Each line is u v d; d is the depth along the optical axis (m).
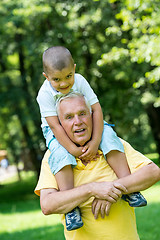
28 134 18.23
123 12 9.12
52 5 13.65
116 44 13.69
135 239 2.98
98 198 2.88
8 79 17.23
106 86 15.66
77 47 14.71
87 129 3.00
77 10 13.40
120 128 18.44
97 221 2.94
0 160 42.00
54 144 3.07
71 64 3.05
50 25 14.67
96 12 12.95
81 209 2.98
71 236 3.04
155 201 9.94
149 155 20.61
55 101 3.16
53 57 3.02
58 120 3.13
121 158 3.04
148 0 8.50
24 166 34.56
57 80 3.04
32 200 16.77
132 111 16.45
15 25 15.27
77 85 3.25
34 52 14.88
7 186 26.23
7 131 24.98
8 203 16.69
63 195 2.86
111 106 15.73
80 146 3.10
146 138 21.14
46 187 2.98
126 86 15.34
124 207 3.01
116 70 14.22
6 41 16.88
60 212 2.87
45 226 9.04
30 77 17.11
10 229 9.21
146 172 2.93
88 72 15.20
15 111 17.27
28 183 25.42
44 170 3.08
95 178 3.01
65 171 2.95
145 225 7.39
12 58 19.86
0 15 14.98
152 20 8.61
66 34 13.98
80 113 2.99
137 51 9.03
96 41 14.61
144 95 13.62
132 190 2.90
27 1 12.93
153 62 8.62
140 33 10.46
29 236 7.86
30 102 17.06
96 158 3.08
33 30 15.49
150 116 15.61
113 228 2.92
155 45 8.52
